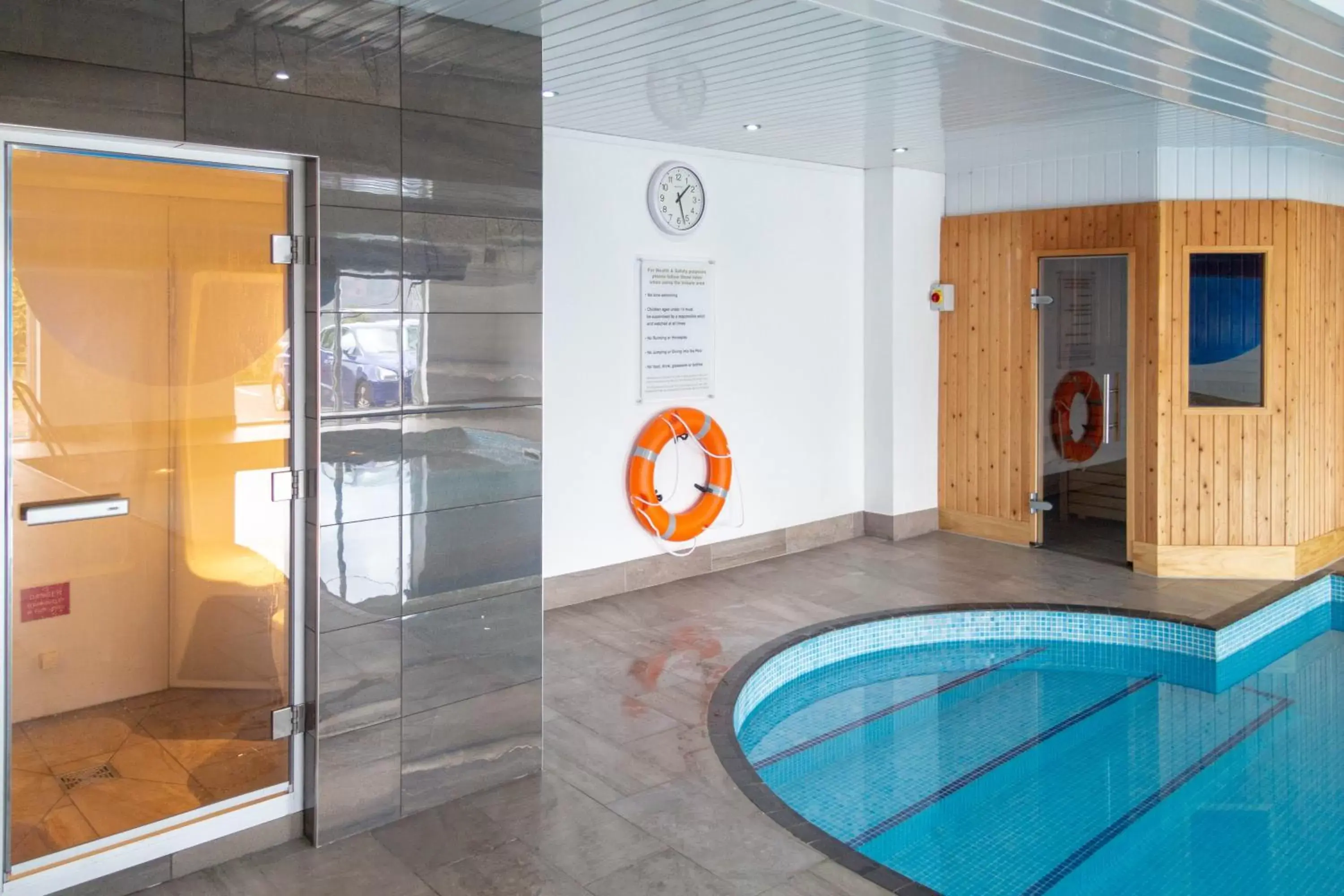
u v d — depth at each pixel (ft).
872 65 15.89
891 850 13.47
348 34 11.71
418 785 12.89
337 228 11.78
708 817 12.69
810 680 19.58
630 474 22.30
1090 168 25.05
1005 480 27.12
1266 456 23.76
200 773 11.54
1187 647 20.53
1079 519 26.30
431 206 12.57
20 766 10.43
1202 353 23.90
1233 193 23.65
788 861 11.65
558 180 20.72
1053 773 15.75
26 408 10.17
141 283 10.77
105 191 10.48
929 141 22.62
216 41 10.76
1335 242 25.04
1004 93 17.66
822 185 26.03
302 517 12.00
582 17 12.98
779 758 16.29
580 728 15.43
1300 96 16.81
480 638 13.35
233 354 11.43
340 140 11.72
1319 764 15.99
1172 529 24.11
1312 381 24.48
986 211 27.09
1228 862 13.12
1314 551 24.70
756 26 13.66
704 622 20.51
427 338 12.65
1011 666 20.44
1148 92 16.56
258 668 11.84
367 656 12.37
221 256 11.26
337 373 11.90
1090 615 21.39
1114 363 25.07
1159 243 23.73
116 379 10.69
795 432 25.94
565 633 19.88
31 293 10.11
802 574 24.09
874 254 27.04
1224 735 17.16
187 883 11.25
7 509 10.12
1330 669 20.39
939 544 26.96
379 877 11.35
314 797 12.09
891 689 19.21
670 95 17.78
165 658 11.24
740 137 21.88
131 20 10.22
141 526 10.98
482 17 12.58
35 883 10.52
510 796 13.30
